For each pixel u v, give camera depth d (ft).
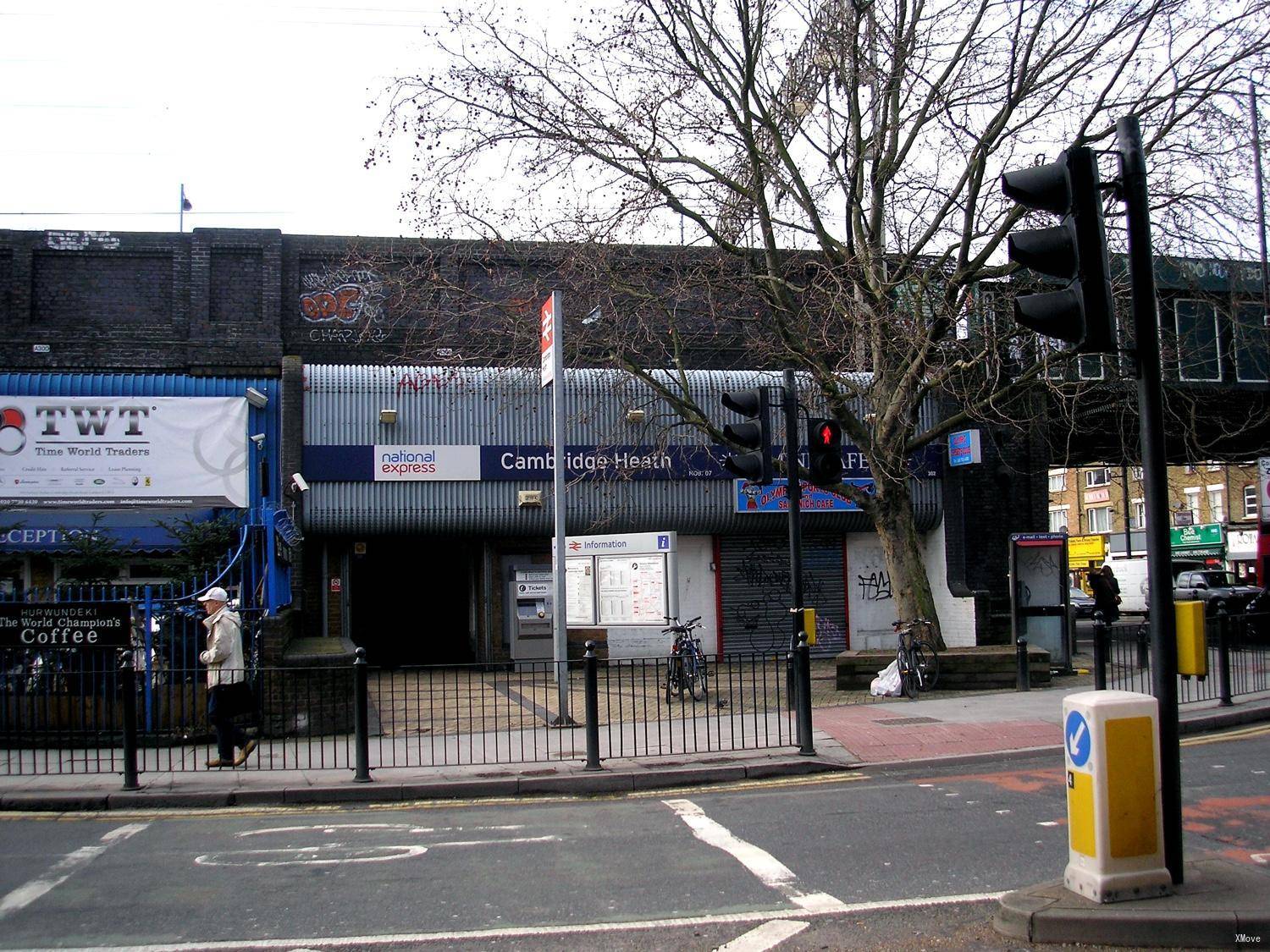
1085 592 146.30
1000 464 75.92
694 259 65.05
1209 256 52.95
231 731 35.65
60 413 60.54
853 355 61.00
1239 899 18.25
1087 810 18.72
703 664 46.44
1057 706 47.14
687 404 55.83
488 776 33.71
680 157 54.13
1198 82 50.93
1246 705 44.73
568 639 67.97
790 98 53.67
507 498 69.77
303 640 55.16
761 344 56.85
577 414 69.77
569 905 20.84
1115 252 49.37
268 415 67.26
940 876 22.33
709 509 72.79
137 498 60.64
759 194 53.26
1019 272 51.93
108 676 39.47
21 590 58.44
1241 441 86.89
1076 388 57.52
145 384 62.85
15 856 25.29
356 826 28.48
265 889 22.20
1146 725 18.80
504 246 57.62
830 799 30.73
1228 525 147.54
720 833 26.71
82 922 20.07
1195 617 19.81
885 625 77.51
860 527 75.66
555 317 45.50
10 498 59.98
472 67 51.80
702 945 18.42
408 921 20.04
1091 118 49.49
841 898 20.93
